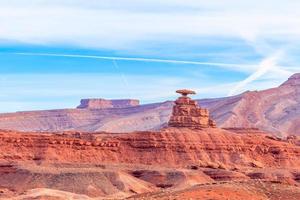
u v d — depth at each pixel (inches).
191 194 7475.4
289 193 7618.1
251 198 7362.2
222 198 7283.5
